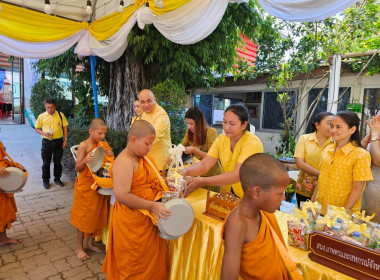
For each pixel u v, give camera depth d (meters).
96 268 2.54
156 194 1.74
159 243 1.78
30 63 11.85
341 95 5.36
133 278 1.71
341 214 1.34
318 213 1.44
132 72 5.71
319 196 2.00
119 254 1.72
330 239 1.22
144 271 1.71
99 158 2.48
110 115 6.24
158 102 5.18
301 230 1.37
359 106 4.65
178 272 1.86
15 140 9.05
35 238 3.09
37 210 3.91
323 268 1.22
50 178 5.48
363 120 5.49
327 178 1.93
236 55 6.36
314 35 5.26
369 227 1.32
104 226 2.71
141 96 3.00
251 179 1.00
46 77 10.92
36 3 4.41
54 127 4.85
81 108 7.68
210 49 5.79
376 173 1.96
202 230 1.69
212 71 7.29
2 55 14.22
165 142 3.07
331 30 5.16
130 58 5.62
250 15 5.42
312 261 1.28
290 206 2.52
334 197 1.87
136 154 1.64
